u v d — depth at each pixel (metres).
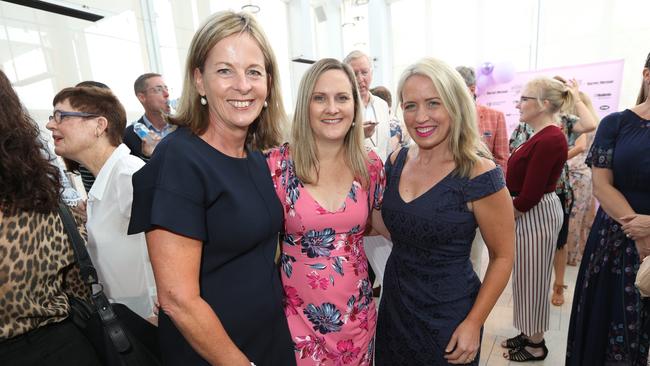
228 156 0.89
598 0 3.96
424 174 1.12
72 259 0.84
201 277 0.82
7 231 0.71
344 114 1.06
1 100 0.73
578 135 2.78
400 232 1.13
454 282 1.09
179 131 0.86
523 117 1.76
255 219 0.86
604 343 1.38
